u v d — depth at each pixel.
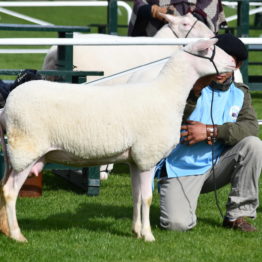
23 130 8.02
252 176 9.21
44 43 9.95
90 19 50.28
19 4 22.16
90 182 11.63
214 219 10.15
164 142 8.22
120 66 14.23
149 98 8.20
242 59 9.37
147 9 14.68
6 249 8.22
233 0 20.42
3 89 9.71
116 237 8.95
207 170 9.48
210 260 8.18
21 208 10.61
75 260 7.98
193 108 9.09
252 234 9.34
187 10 14.68
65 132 8.05
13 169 8.29
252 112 9.50
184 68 8.26
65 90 8.12
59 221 9.86
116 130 8.09
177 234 9.21
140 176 8.49
